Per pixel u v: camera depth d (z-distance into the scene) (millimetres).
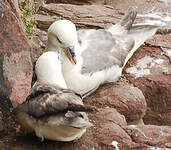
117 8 16828
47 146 10523
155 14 16562
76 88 12062
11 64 10664
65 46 11773
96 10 16266
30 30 13375
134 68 14031
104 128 11117
